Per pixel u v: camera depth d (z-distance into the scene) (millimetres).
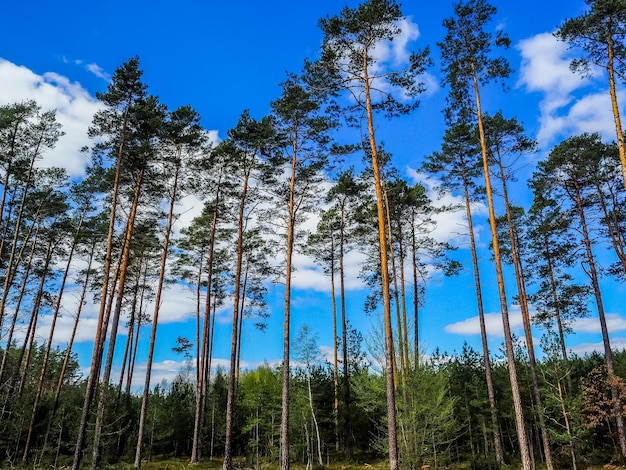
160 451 38344
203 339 30453
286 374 20594
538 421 26156
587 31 16969
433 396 16609
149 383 24734
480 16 19078
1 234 29297
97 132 21672
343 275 33750
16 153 26297
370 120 17438
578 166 24469
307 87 18547
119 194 23516
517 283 24328
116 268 26375
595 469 22906
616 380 21062
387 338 15016
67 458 27922
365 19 16656
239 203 25469
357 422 30203
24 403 29281
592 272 25203
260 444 34031
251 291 36031
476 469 24594
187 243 32469
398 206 28812
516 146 23703
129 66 21844
